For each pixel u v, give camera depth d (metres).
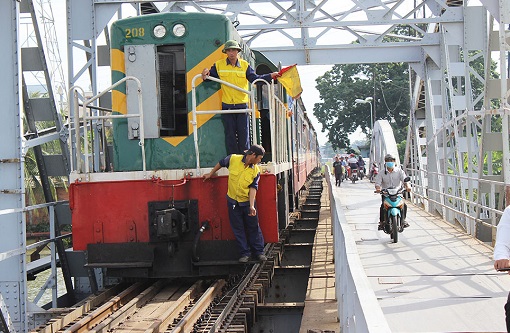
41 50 9.75
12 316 8.33
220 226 7.81
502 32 9.83
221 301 7.54
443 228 13.46
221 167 7.69
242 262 7.51
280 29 14.26
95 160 9.61
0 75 8.44
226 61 8.24
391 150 21.59
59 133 9.96
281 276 10.16
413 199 21.73
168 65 8.68
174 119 8.68
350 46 14.94
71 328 6.16
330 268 9.53
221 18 8.61
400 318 6.24
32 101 10.03
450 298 7.03
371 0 14.47
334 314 6.87
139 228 7.88
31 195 26.14
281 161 9.83
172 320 6.66
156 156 8.51
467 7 13.49
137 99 8.50
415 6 15.75
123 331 6.34
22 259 8.38
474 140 15.65
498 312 6.39
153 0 12.15
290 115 12.43
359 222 14.91
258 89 9.95
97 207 7.95
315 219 17.02
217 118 8.47
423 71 15.96
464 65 13.83
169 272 7.89
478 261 9.27
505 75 9.85
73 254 10.30
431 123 16.27
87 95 11.73
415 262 9.35
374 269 8.89
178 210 7.76
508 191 9.30
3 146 8.47
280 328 7.59
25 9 9.77
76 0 11.50
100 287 10.28
